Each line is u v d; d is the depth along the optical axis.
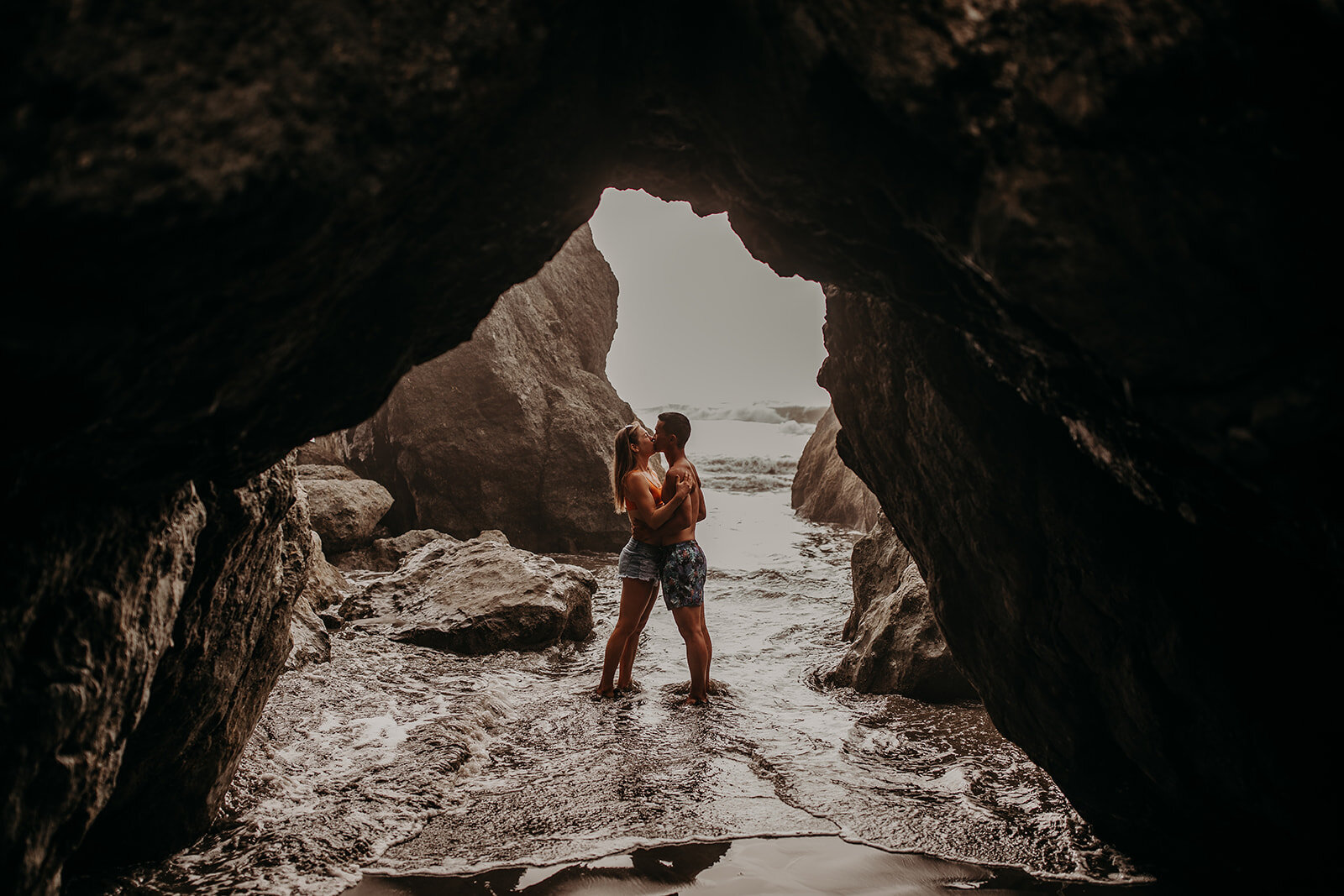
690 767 4.50
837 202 2.21
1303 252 1.65
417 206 1.89
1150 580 2.82
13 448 1.69
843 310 3.46
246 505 2.84
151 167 1.40
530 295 13.18
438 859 3.42
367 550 9.38
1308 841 2.69
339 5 1.54
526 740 4.95
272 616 3.54
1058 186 1.71
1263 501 2.01
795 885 3.25
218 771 3.38
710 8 2.02
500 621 6.87
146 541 2.21
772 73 1.94
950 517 3.37
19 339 1.48
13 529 1.82
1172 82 1.65
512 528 11.52
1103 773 3.32
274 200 1.53
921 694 5.87
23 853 1.93
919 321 2.91
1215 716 2.76
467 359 11.63
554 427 11.84
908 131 1.81
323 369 2.15
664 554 5.79
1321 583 2.39
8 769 1.87
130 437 1.87
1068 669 3.19
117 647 2.12
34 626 1.92
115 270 1.48
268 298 1.74
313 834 3.52
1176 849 3.27
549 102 1.97
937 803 4.06
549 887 3.21
